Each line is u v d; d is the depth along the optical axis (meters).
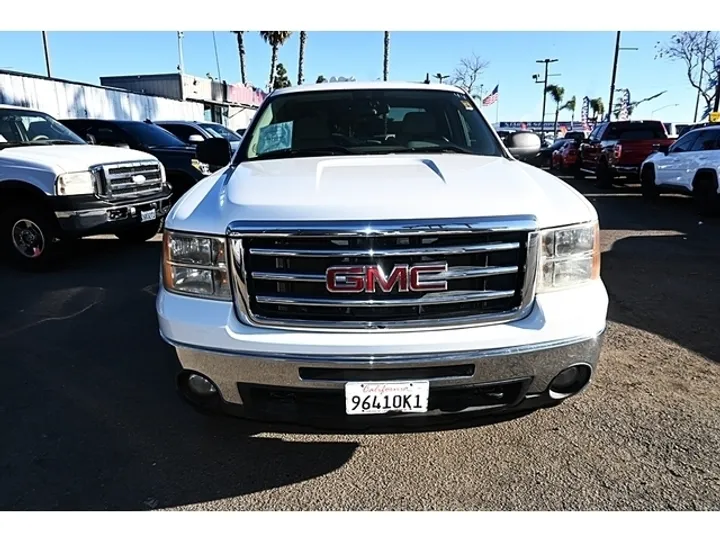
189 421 3.00
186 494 2.41
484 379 2.17
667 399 3.14
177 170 9.02
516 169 2.81
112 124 9.55
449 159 3.01
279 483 2.48
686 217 10.07
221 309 2.21
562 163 20.42
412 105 3.71
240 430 2.89
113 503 2.36
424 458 2.63
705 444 2.70
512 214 2.17
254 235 2.13
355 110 3.65
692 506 2.28
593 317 2.27
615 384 3.32
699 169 10.19
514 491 2.39
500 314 2.19
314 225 2.09
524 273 2.19
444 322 2.14
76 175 5.99
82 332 4.30
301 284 2.16
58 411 3.12
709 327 4.28
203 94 29.45
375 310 2.14
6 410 3.13
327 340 2.11
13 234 6.15
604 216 10.18
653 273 5.97
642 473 2.49
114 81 28.08
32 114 7.47
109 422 3.00
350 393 2.15
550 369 2.23
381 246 2.10
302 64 23.48
